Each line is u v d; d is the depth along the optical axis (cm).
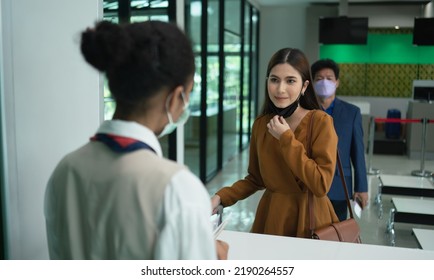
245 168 679
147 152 76
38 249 134
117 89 75
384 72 983
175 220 70
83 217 78
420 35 793
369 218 446
